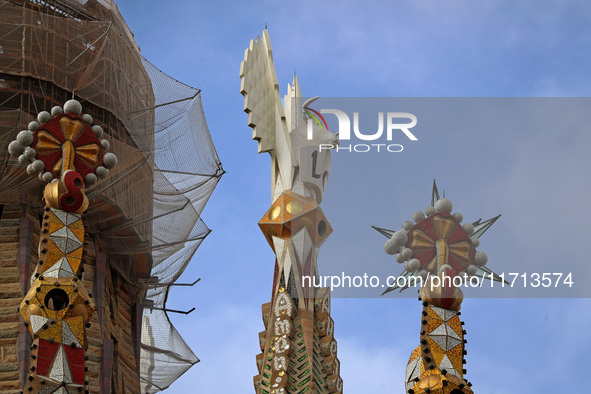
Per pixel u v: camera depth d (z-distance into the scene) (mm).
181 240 57188
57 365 36281
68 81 54375
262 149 44625
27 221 52281
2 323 48969
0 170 51719
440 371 31438
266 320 43656
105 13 60281
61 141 39406
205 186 57875
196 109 57688
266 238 43312
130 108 56406
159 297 60156
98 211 54250
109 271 56219
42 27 54531
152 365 59906
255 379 42562
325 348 41969
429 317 31781
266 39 47938
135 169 53031
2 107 53438
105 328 52656
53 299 37875
